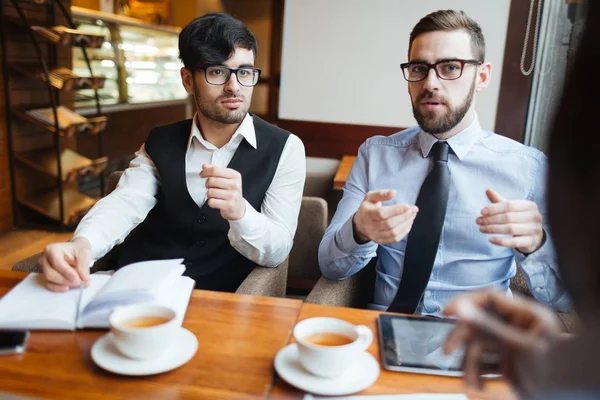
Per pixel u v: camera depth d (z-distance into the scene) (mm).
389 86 3217
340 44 3207
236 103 1475
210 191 1231
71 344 877
